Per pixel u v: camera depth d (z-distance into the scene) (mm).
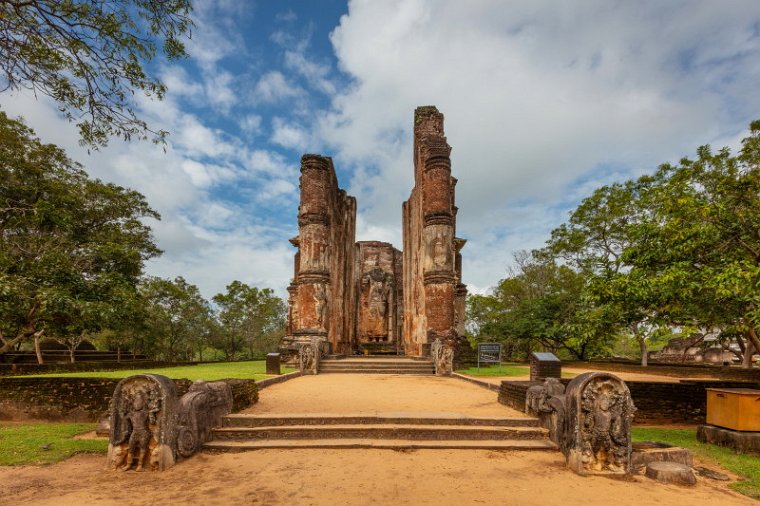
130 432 6602
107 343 39156
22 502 5262
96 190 23531
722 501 5492
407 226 30172
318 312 23078
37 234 12617
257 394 10641
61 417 10625
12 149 18938
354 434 8047
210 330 44156
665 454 6883
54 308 8641
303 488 5750
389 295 33750
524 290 37219
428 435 8008
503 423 8398
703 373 20859
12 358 27312
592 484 6039
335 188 27391
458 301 28953
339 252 28422
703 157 16891
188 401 7414
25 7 6695
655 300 9031
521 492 5688
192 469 6570
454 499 5406
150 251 28109
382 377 18172
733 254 8406
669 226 8562
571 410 6809
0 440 8164
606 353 33438
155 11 7086
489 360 20812
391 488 5754
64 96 7234
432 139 24656
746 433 7730
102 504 5230
